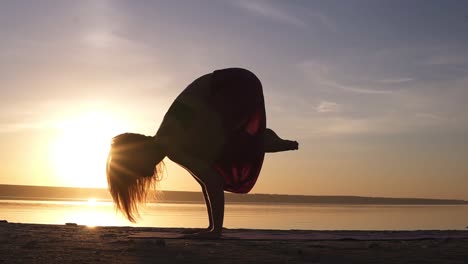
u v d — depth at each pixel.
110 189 7.83
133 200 7.82
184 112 7.91
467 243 7.59
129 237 7.82
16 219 31.39
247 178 8.27
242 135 8.03
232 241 7.48
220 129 7.92
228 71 8.12
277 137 8.51
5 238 7.46
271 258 5.85
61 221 30.17
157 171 8.01
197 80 8.22
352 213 77.62
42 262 5.38
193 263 5.47
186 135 7.82
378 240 7.93
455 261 5.81
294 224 35.38
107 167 7.85
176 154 7.77
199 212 64.38
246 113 7.99
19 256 5.75
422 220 50.00
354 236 8.70
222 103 7.96
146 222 33.38
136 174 7.74
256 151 8.10
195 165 7.79
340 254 6.23
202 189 8.30
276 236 8.48
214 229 7.84
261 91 8.16
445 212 96.25
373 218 53.84
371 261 5.75
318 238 8.15
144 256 5.87
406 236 8.82
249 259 5.75
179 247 6.63
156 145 7.78
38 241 7.11
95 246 6.64
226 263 5.49
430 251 6.55
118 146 7.79
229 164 8.17
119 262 5.46
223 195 7.86
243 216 51.91
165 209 79.31
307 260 5.75
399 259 5.91
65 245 6.71
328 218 50.56
